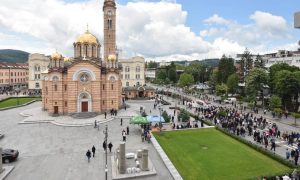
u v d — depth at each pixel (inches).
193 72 6904.5
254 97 3127.5
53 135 1889.8
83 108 2623.0
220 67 4869.6
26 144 1669.5
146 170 1243.2
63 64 2669.8
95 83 2623.0
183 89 5438.0
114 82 2748.5
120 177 1165.1
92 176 1197.7
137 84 4798.2
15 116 2583.7
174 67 7539.4
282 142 1702.8
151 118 2014.0
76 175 1206.9
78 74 2566.4
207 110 2640.3
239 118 2237.9
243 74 4813.0
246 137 1813.5
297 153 1315.2
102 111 2716.5
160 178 1178.0
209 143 1670.8
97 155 1472.7
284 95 2933.1
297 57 4306.1
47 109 2812.5
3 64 5969.5
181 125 2111.2
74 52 2908.5
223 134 1892.2
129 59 4904.0
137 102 3767.2
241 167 1278.3
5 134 1907.0
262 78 3142.2
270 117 2544.3
